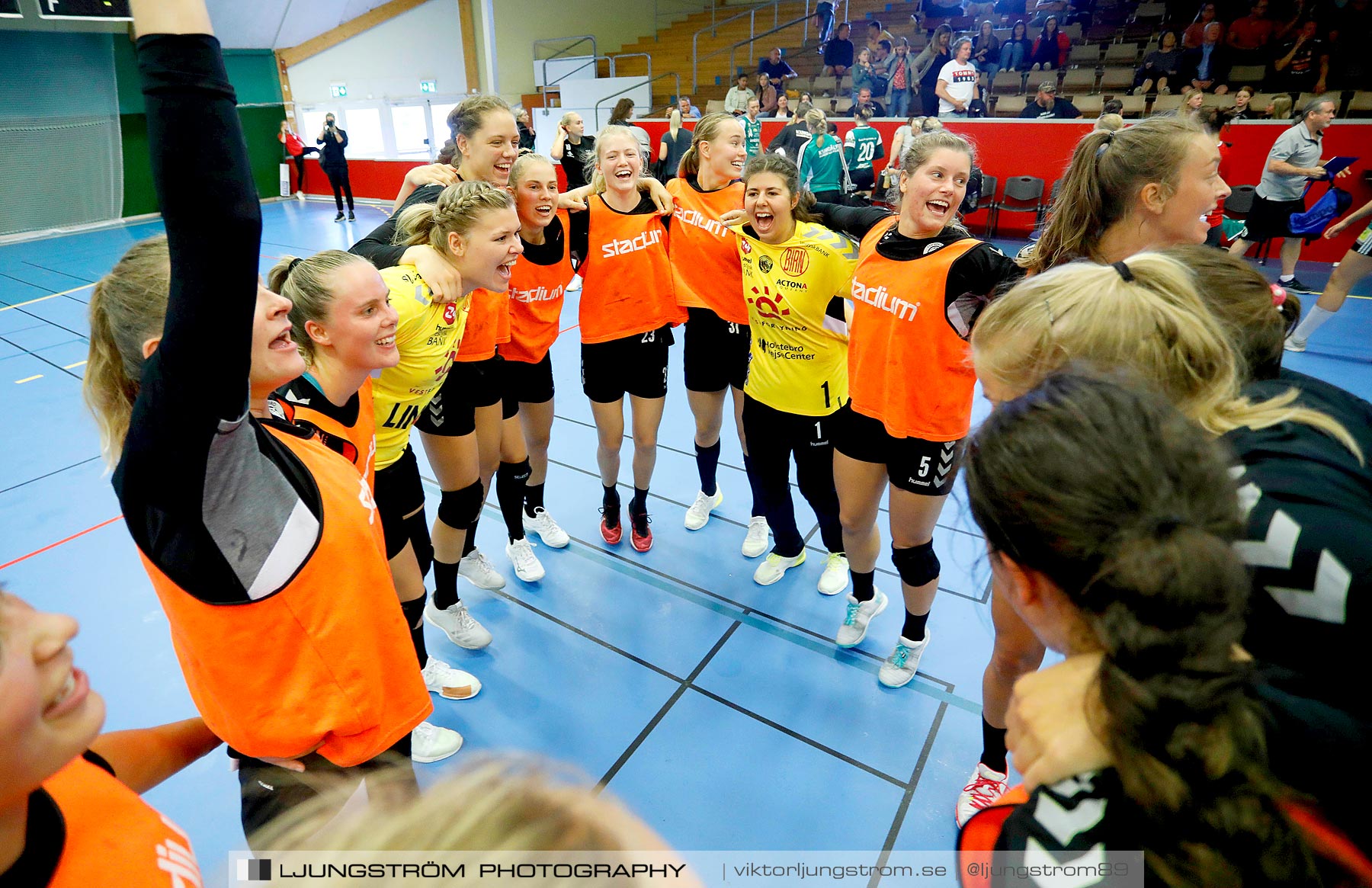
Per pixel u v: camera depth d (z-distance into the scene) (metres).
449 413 2.32
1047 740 0.58
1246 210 7.73
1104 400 0.62
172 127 0.79
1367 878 0.59
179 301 0.84
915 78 10.41
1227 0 10.48
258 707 1.11
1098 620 0.57
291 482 1.09
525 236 2.55
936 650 2.59
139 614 2.79
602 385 2.91
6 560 3.12
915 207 1.92
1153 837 0.52
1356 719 0.65
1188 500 0.57
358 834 0.42
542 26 15.35
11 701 0.52
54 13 8.99
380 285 1.46
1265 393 0.93
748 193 2.26
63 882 0.62
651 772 2.13
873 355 2.06
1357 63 8.81
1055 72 10.73
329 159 11.76
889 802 2.03
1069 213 1.54
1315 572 0.70
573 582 3.00
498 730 2.28
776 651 2.61
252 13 13.70
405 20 14.74
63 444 4.23
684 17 17.02
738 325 2.93
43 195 11.09
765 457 2.68
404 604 2.12
